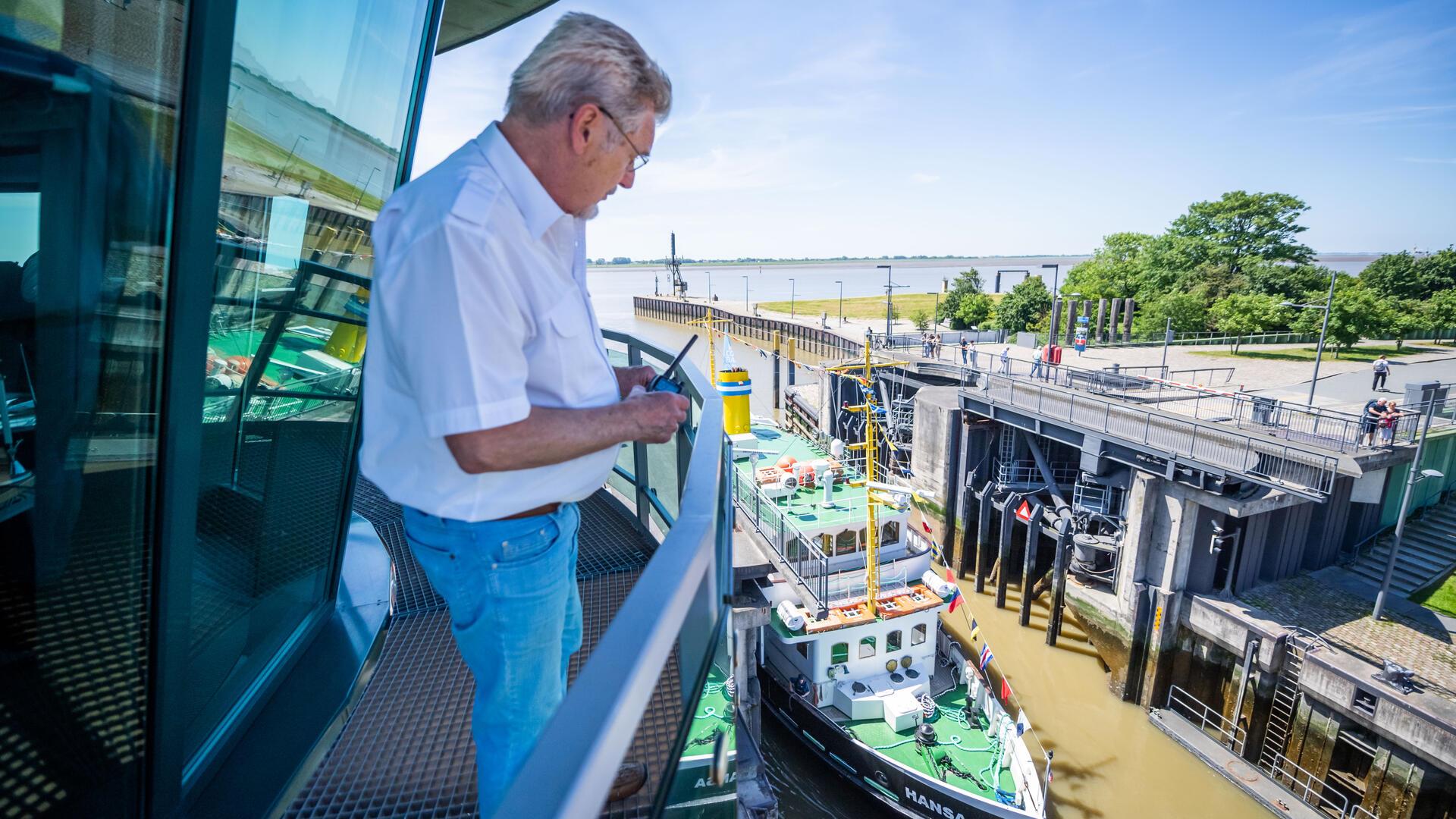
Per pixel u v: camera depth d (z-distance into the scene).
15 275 1.40
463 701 2.96
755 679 11.98
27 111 1.36
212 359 2.24
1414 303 52.62
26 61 1.33
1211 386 32.41
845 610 16.16
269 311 2.56
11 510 1.47
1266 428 22.33
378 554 4.02
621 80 1.32
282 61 2.30
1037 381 30.89
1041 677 22.25
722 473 1.78
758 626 11.93
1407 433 22.11
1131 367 34.34
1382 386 30.69
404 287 1.21
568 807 0.73
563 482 1.53
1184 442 20.75
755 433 23.66
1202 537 20.38
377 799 2.48
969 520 28.03
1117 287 59.25
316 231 2.79
